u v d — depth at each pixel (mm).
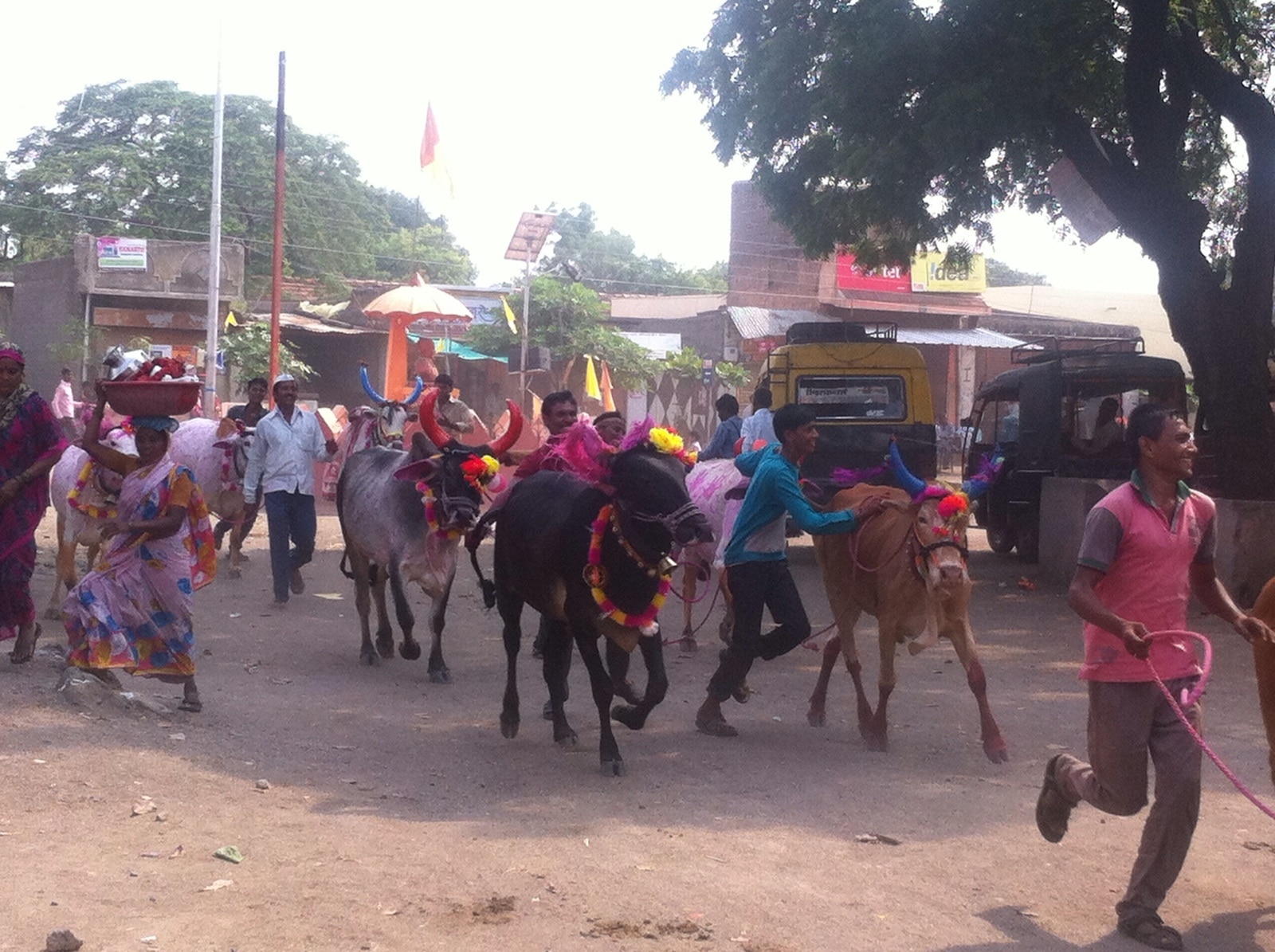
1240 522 11906
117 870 4738
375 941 4191
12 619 7508
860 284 35500
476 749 6883
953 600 6715
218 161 25828
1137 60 13414
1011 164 16547
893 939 4395
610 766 6379
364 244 48406
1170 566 4496
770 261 36156
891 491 7324
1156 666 4484
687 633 9547
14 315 33906
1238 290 13430
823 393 15570
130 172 42406
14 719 6484
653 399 33719
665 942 4277
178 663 7078
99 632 6898
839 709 8109
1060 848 5426
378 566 9188
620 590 6145
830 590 7406
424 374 23094
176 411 6969
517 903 4555
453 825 5477
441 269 51344
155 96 45000
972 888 4922
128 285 31062
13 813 5270
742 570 6984
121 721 6738
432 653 8688
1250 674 9359
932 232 15555
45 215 41750
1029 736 7414
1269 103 13914
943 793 6195
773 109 14633
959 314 35906
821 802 5992
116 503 7562
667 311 42875
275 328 25109
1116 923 4621
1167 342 41969
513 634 7141
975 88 12695
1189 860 5371
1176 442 4438
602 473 6434
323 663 9094
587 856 5090
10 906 4340
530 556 6648
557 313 32625
